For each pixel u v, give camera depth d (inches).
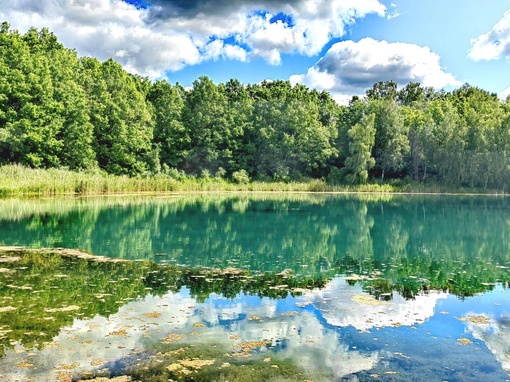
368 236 736.3
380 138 2278.5
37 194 1299.2
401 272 460.8
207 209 1125.1
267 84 2812.5
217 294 364.8
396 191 2128.4
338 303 344.8
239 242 649.0
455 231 802.8
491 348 263.3
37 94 1555.1
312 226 847.7
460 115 2421.3
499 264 506.9
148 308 323.6
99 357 241.0
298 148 2215.8
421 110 2640.3
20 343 257.1
